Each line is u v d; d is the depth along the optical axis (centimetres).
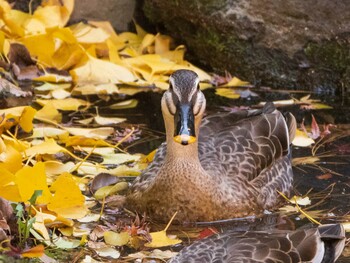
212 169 1151
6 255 996
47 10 1658
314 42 1600
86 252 1025
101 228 1074
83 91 1518
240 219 1138
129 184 1202
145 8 1733
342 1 1581
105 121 1397
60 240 1049
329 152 1309
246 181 1163
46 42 1584
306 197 1180
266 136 1225
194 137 1080
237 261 916
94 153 1288
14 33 1609
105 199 1160
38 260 996
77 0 1714
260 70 1634
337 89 1595
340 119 1445
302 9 1600
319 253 940
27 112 1305
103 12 1734
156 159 1198
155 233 1066
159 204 1123
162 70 1597
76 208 1115
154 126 1393
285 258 929
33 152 1223
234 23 1631
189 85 1127
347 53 1581
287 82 1623
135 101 1494
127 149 1306
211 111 1455
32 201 1031
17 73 1542
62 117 1410
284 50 1617
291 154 1298
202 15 1652
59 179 1102
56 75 1558
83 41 1620
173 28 1712
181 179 1115
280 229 1108
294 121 1283
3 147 1173
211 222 1126
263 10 1619
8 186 1061
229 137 1215
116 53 1614
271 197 1177
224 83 1612
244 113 1272
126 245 1048
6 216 1050
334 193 1189
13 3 1691
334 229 965
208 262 918
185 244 1059
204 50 1678
